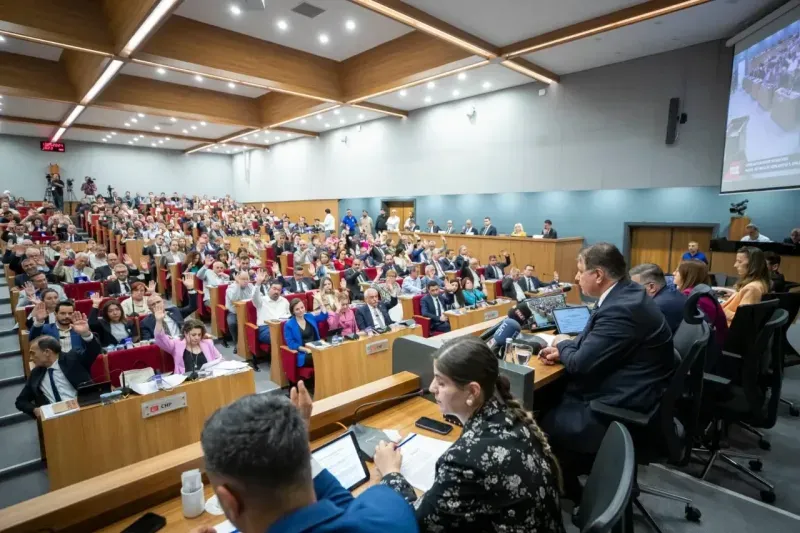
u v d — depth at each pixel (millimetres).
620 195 9344
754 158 6473
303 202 18656
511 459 1091
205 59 8141
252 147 20641
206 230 13555
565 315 2934
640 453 2064
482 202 12008
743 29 7141
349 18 7988
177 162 21750
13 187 17875
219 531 1240
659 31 7488
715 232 8102
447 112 12586
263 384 4836
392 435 1736
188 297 7453
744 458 2939
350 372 4164
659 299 2730
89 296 6184
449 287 6395
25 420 3820
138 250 10688
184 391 3127
